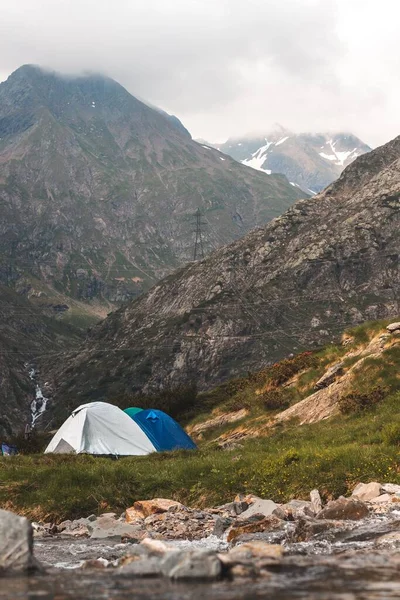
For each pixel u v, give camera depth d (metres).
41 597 9.05
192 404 61.91
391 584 9.45
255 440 38.22
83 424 42.38
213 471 23.62
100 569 11.31
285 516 17.16
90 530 18.70
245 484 22.45
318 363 48.12
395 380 38.25
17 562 11.17
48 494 22.58
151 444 43.12
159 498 21.41
